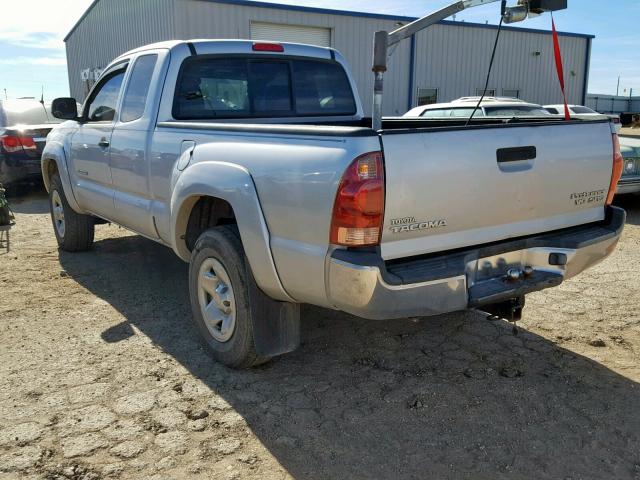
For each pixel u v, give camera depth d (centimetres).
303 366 372
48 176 648
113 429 300
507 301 338
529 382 350
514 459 279
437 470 271
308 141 289
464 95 2366
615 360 379
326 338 414
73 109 548
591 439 294
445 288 291
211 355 379
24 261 614
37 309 470
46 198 1055
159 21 1867
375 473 269
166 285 532
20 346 399
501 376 358
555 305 479
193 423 306
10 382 348
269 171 304
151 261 611
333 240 275
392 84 2189
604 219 374
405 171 273
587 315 457
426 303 288
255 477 265
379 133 267
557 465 275
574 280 547
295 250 294
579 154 342
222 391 339
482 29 2347
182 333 422
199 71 438
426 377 357
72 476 264
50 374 359
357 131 267
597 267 593
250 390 341
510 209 317
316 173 279
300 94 500
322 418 312
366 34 2084
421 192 279
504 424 307
